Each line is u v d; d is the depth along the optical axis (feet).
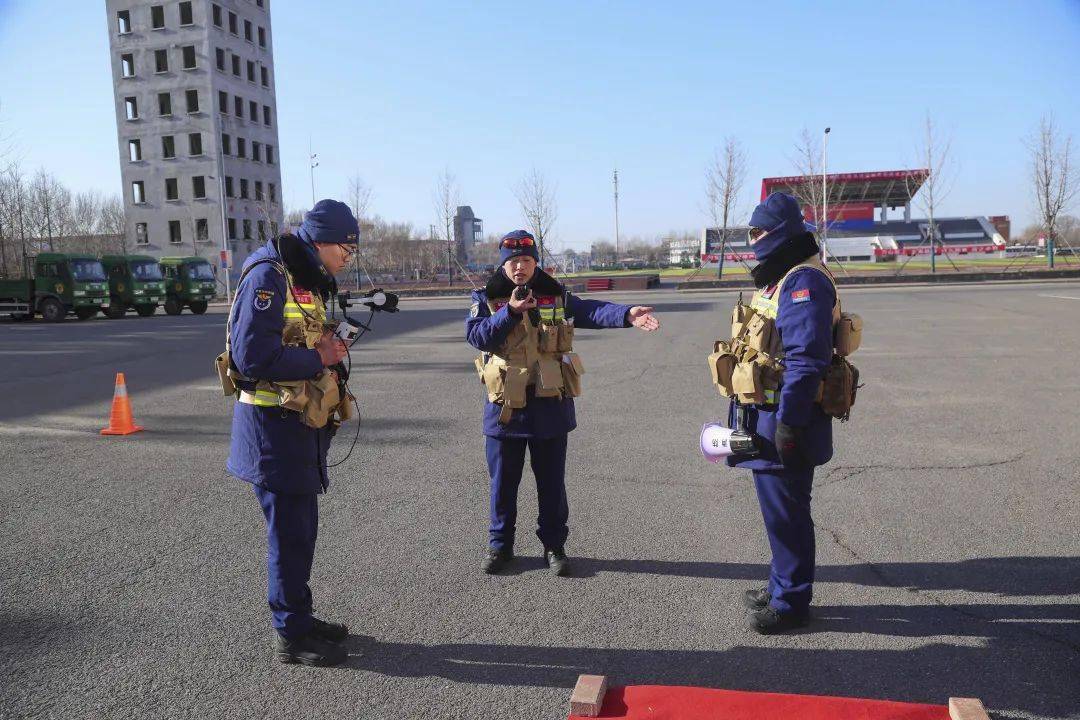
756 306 11.55
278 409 10.41
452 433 24.75
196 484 19.71
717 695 9.54
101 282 98.43
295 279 10.42
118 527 16.51
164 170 191.31
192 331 71.46
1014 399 27.61
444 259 225.35
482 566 14.17
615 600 12.75
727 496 18.01
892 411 26.20
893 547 14.64
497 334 12.75
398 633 11.73
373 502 17.95
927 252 191.31
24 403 31.86
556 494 13.76
